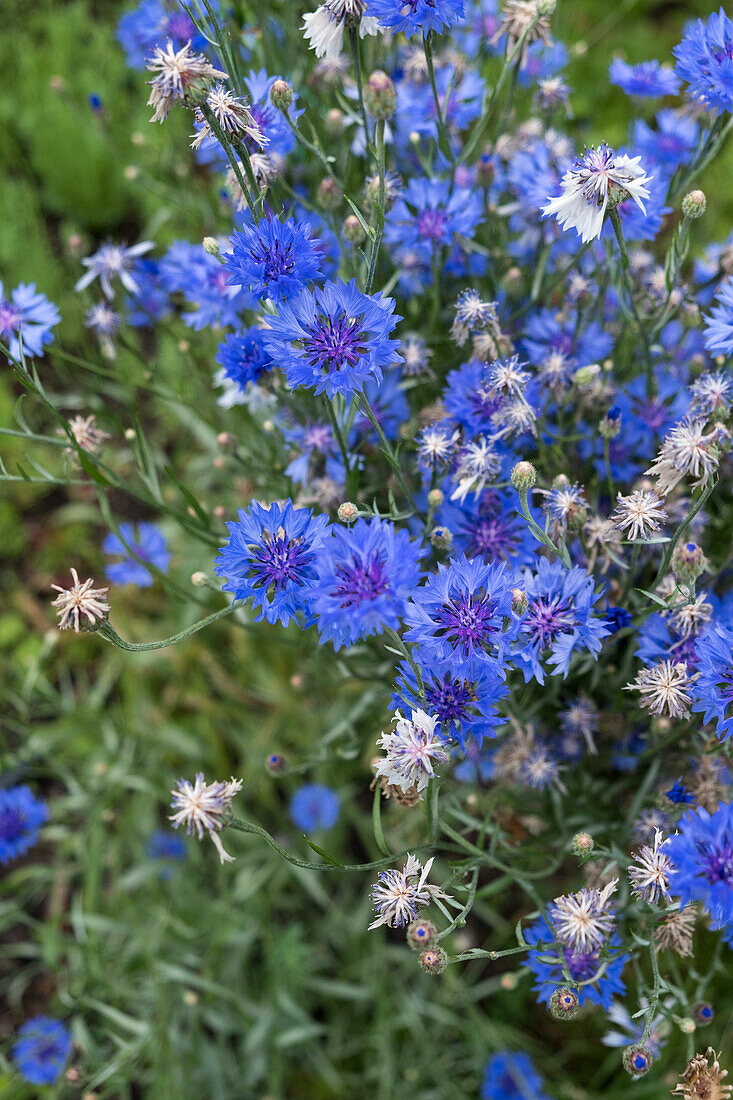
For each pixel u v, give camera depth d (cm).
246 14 80
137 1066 84
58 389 116
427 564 71
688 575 65
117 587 104
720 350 68
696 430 66
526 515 64
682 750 74
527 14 73
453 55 81
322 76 76
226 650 100
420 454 71
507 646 62
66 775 87
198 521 77
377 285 78
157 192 87
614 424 70
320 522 63
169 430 112
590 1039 88
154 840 92
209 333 87
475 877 66
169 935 88
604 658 73
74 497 115
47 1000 94
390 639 67
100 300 86
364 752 89
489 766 78
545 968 67
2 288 73
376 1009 89
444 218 74
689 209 68
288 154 79
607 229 72
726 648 63
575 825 76
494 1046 88
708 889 59
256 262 62
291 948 85
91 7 139
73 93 121
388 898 62
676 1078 78
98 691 96
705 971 82
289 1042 84
